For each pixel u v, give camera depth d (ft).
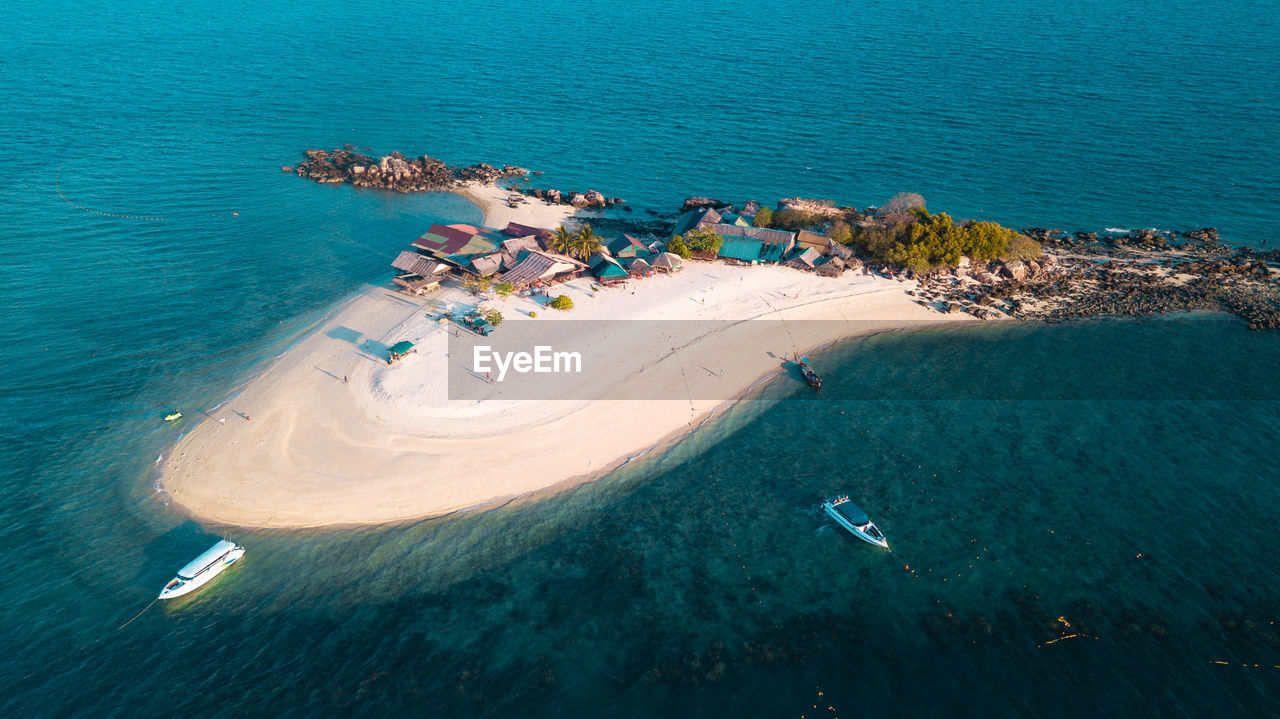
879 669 172.96
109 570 201.05
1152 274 380.37
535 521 221.87
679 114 652.48
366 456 245.86
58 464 240.12
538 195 494.18
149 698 165.07
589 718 161.17
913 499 230.27
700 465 248.32
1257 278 371.97
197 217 442.09
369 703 164.45
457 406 270.05
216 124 598.75
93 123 577.43
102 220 427.33
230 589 196.65
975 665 173.47
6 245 386.52
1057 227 438.81
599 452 252.01
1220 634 180.45
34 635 180.55
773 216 434.71
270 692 166.81
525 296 349.20
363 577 201.26
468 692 167.53
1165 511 222.69
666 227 448.65
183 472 238.48
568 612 189.88
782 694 166.81
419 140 591.78
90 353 301.84
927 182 506.07
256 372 293.02
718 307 348.38
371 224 445.37
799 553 209.46
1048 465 245.04
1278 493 229.45
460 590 197.26
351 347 308.60
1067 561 204.54
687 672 172.55
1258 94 645.92
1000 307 355.97
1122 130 583.17
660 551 210.59
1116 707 161.99
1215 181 490.49
